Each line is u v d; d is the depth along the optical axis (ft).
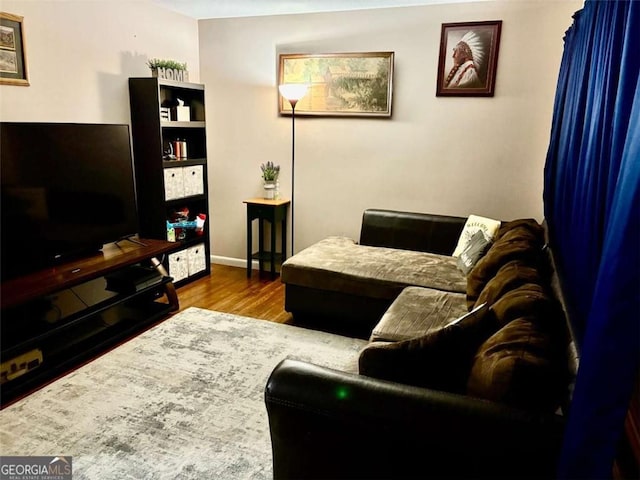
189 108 13.16
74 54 10.32
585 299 4.86
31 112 9.50
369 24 12.55
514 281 6.27
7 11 8.85
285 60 13.43
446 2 11.66
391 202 13.43
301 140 13.92
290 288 10.77
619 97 3.72
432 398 3.98
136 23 11.96
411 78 12.45
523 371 3.94
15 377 7.54
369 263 10.68
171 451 6.25
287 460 4.42
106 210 9.93
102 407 7.21
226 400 7.50
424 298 8.56
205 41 14.34
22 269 8.30
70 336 9.17
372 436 4.00
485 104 11.94
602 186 4.37
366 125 13.15
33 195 8.34
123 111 11.82
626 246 2.58
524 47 11.31
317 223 14.35
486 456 3.73
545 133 11.58
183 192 12.76
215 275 14.46
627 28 3.64
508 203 12.32
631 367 2.59
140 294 10.09
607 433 2.70
